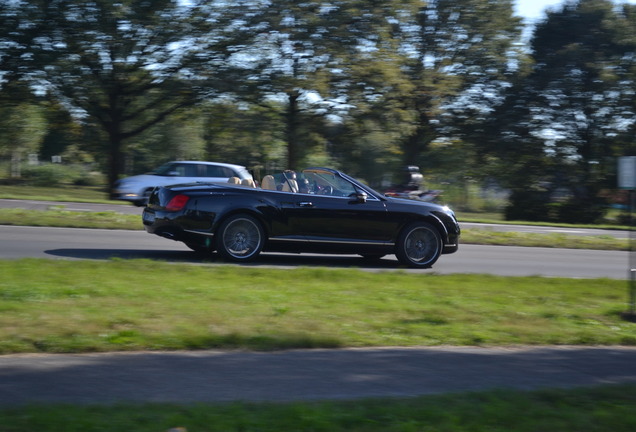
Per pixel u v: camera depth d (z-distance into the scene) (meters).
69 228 16.17
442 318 8.05
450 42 43.62
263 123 37.25
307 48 34.72
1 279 8.42
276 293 8.84
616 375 6.24
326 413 4.37
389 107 37.78
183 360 5.87
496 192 53.66
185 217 11.54
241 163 44.38
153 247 13.48
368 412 4.45
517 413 4.58
